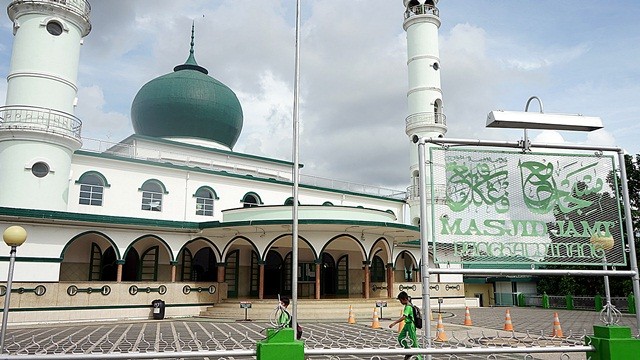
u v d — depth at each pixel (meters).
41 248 21.44
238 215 26.27
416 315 9.76
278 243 26.98
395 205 40.09
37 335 16.22
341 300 24.50
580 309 31.98
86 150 26.00
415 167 35.31
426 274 7.07
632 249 7.19
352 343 13.20
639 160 30.91
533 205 7.51
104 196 26.05
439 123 34.91
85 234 22.81
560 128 7.72
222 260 26.38
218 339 15.23
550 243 7.43
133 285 23.02
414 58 35.88
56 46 23.25
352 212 25.72
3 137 22.06
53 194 22.47
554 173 7.66
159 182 28.03
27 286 20.20
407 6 37.12
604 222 7.54
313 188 34.72
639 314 6.91
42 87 22.59
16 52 22.91
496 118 7.38
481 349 5.98
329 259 31.67
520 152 7.66
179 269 27.84
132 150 30.14
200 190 29.53
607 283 7.01
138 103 34.06
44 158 22.28
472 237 7.29
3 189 21.61
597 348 6.23
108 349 12.98
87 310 21.53
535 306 35.94
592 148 7.67
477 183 7.48
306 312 23.05
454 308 33.06
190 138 33.75
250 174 34.44
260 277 25.38
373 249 26.66
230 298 27.41
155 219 24.97
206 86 34.03
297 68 8.88
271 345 5.44
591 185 7.68
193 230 25.78
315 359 9.98
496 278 39.25
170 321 21.91
